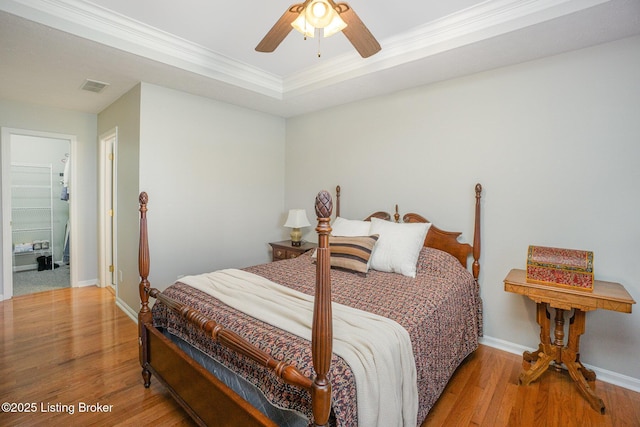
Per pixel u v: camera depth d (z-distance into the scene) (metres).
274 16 2.23
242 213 3.93
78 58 2.49
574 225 2.31
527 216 2.51
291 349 1.30
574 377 2.05
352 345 1.32
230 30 2.43
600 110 2.20
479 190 2.67
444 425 1.75
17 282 4.44
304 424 1.27
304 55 2.86
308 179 4.11
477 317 2.65
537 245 2.46
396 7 2.09
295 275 2.46
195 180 3.44
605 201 2.20
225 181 3.72
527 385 2.12
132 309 3.25
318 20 1.67
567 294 1.97
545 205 2.43
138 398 1.99
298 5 1.60
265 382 1.33
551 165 2.39
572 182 2.31
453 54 2.36
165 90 3.16
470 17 2.15
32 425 1.75
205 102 3.48
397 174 3.24
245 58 2.93
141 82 2.99
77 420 1.79
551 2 1.89
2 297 3.73
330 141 3.84
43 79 2.93
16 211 5.12
